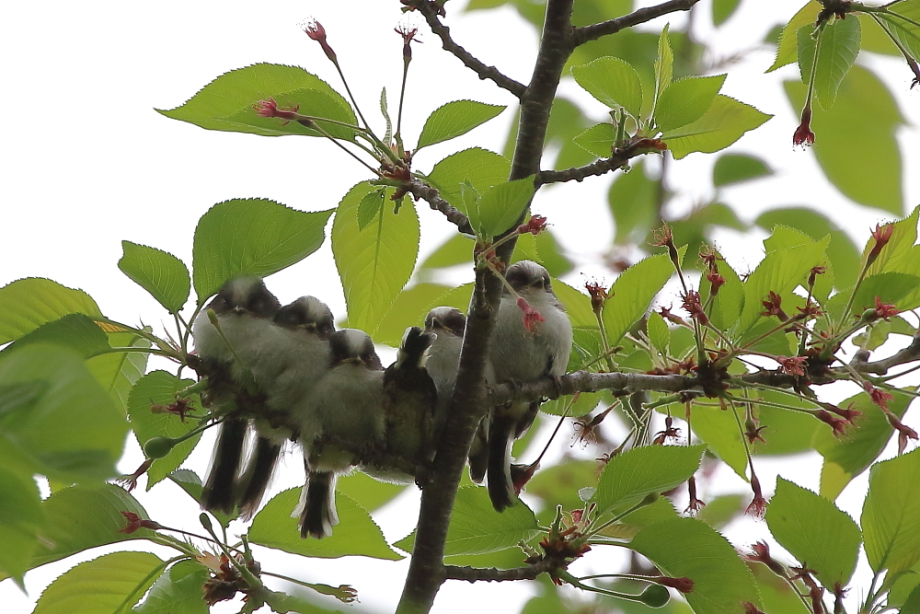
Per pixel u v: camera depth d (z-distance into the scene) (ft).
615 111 29.35
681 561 27.20
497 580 27.32
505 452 33.30
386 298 32.83
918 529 27.43
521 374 36.06
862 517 27.76
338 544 28.84
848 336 28.96
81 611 26.23
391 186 28.40
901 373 29.22
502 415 33.55
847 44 29.66
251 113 27.71
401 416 30.45
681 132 30.27
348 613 17.98
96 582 26.27
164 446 24.70
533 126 27.55
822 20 28.76
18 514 14.26
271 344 31.86
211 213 25.95
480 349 27.07
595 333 35.19
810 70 30.01
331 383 31.19
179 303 26.27
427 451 30.63
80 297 25.64
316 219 26.40
